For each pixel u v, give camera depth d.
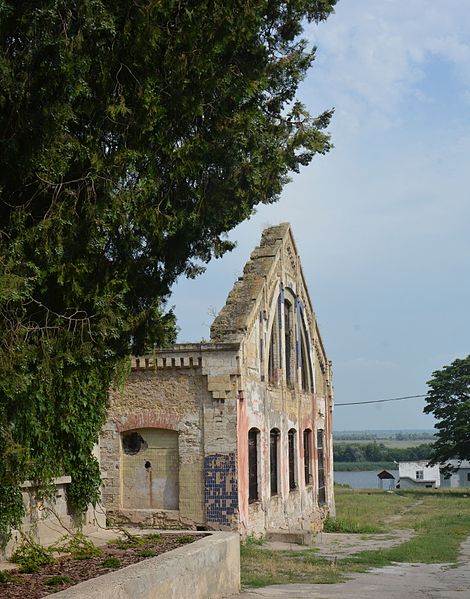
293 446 28.09
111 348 11.48
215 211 12.09
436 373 58.94
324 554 20.67
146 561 10.85
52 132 9.38
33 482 12.77
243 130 11.57
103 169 10.07
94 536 13.98
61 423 13.53
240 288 24.36
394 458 191.38
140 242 11.42
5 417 10.95
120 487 22.28
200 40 10.47
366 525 29.23
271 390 25.22
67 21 9.18
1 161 9.46
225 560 13.16
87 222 10.02
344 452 195.88
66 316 10.52
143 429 22.42
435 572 17.62
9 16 8.94
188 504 21.62
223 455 21.52
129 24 9.77
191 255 12.84
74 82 9.27
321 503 31.91
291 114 13.09
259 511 23.14
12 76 9.02
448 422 57.50
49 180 9.70
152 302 12.21
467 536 25.92
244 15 10.70
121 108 10.06
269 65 12.48
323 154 13.24
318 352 32.81
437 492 55.44
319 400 32.59
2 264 9.03
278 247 26.73
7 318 9.43
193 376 22.05
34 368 10.11
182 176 11.12
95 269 10.84
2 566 11.26
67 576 10.23
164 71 10.45
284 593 13.84
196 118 11.44
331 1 12.34
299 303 29.83
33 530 12.42
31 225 9.98
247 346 22.67
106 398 14.98
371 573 17.27
